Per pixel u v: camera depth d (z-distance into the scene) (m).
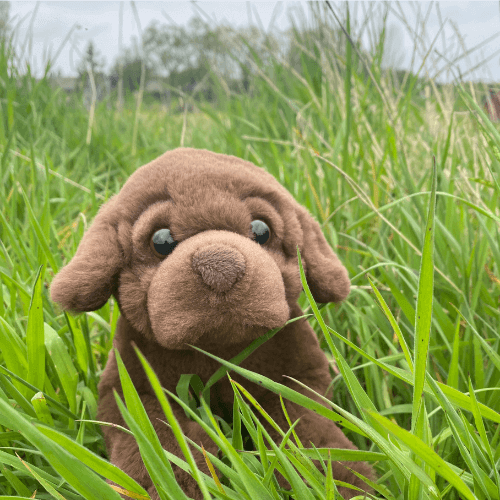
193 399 0.28
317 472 0.21
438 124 0.59
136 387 0.28
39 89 1.03
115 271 0.27
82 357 0.33
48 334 0.31
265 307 0.25
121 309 0.27
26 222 0.52
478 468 0.20
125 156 0.90
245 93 1.09
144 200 0.28
